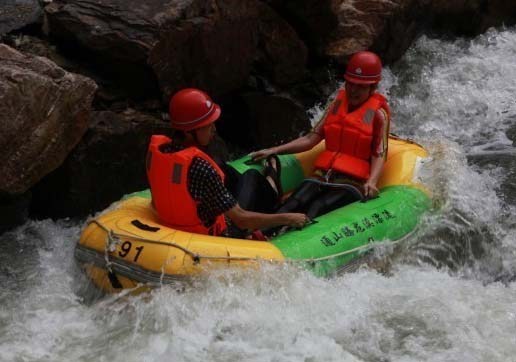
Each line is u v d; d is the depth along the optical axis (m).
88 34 7.48
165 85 7.75
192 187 5.57
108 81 7.77
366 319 5.61
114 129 7.29
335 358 5.17
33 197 7.34
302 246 5.91
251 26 8.59
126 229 5.71
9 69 6.51
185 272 5.43
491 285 6.44
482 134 9.74
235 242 5.70
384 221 6.53
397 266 6.55
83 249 5.83
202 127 5.54
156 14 7.62
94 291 5.79
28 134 6.60
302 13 9.50
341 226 6.25
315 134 7.19
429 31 11.76
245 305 5.44
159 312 5.35
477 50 11.63
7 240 6.92
